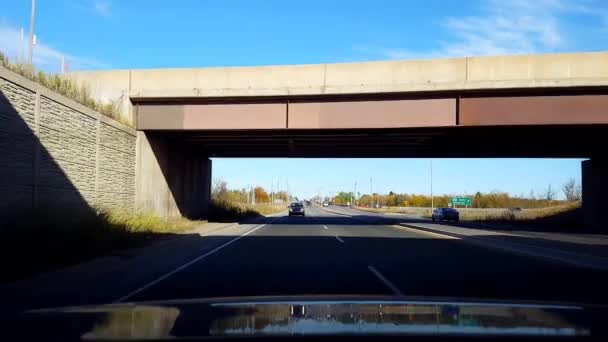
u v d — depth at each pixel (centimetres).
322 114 2788
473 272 1406
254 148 4016
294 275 1319
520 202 11875
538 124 2595
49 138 1919
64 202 2023
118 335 372
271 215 7000
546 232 3512
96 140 2364
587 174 4381
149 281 1220
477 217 6656
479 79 2619
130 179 2823
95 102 2478
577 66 2575
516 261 1691
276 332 383
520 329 401
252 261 1631
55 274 1266
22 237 1333
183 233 2611
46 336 378
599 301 985
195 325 410
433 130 2842
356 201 18012
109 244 1748
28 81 1764
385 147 3834
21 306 916
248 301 549
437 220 5741
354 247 2150
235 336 369
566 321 439
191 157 3947
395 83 2667
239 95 2772
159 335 371
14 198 1677
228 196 7656
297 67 2767
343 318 445
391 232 3212
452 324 419
